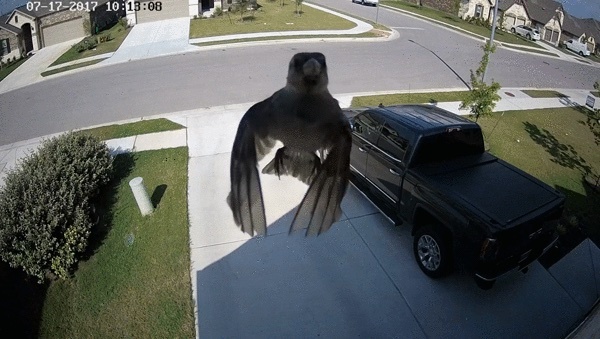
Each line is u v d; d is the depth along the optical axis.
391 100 16.17
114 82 19.23
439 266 6.79
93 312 6.90
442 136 7.32
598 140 14.92
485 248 5.71
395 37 28.73
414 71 20.81
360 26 31.20
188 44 25.25
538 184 6.75
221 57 22.20
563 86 21.67
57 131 14.44
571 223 9.33
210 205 9.04
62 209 7.94
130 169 10.66
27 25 33.72
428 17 39.53
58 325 6.77
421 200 6.93
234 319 6.55
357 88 17.62
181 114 14.51
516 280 7.30
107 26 37.59
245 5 32.94
